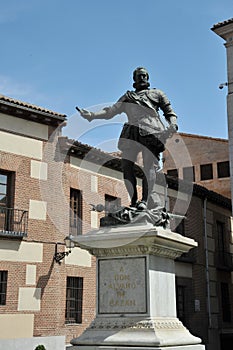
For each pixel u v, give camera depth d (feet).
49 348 62.95
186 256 87.15
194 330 86.28
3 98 64.03
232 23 83.56
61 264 66.74
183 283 86.17
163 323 21.44
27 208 65.10
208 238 95.35
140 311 21.35
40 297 63.93
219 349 91.45
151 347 20.06
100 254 22.66
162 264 22.70
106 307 22.06
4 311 60.54
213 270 94.99
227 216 104.22
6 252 62.18
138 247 21.71
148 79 25.75
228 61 85.40
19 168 65.41
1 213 63.36
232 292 100.83
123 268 22.13
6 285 61.62
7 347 59.41
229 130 81.97
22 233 63.26
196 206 93.20
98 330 21.59
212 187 116.47
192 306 87.04
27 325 61.93
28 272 63.57
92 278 70.59
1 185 64.59
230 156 80.69
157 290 21.88
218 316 93.56
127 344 20.47
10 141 65.21
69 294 67.97
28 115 66.95
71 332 65.98
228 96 83.76
